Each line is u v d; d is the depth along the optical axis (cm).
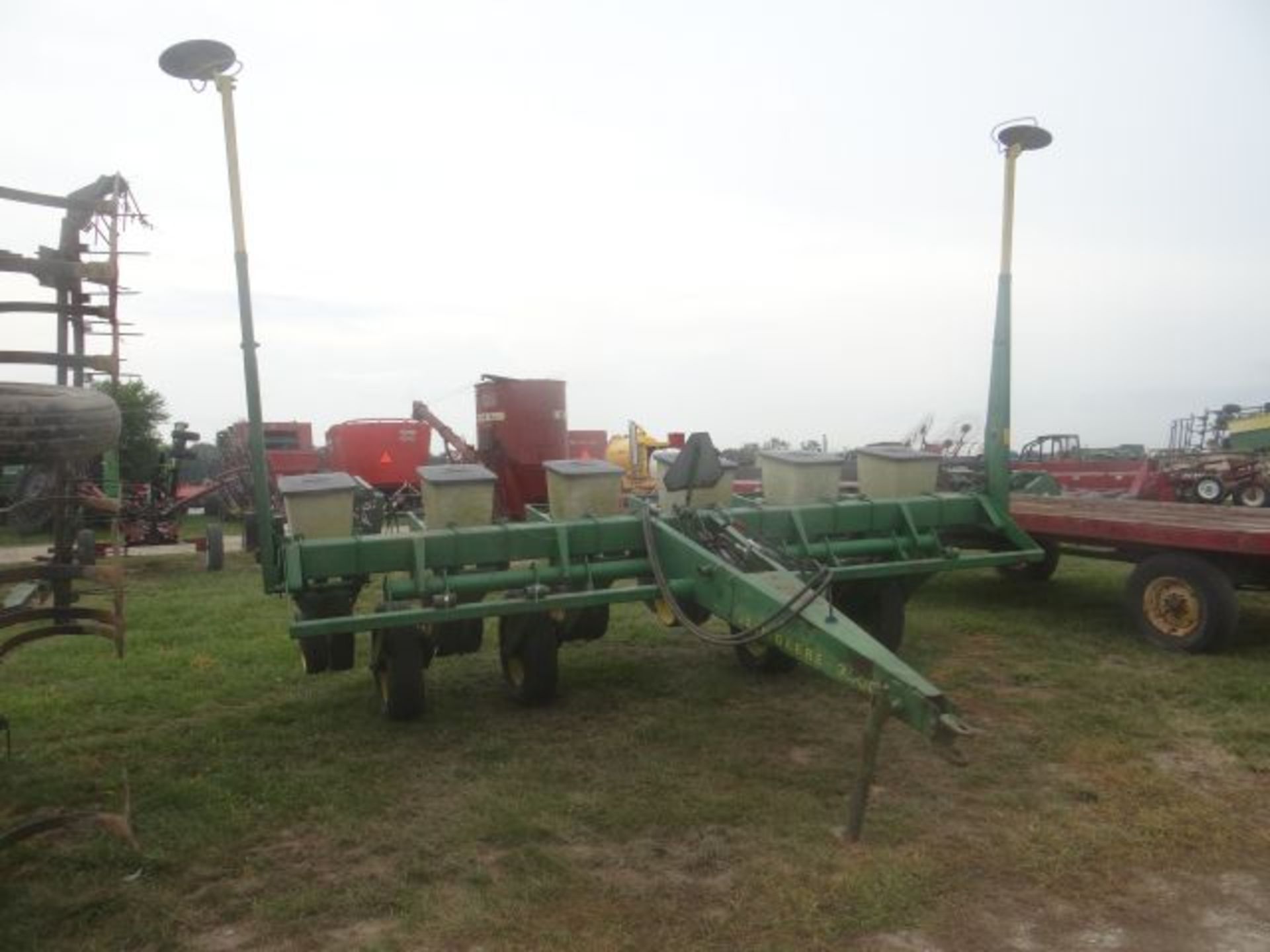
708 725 551
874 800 438
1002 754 495
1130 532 743
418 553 545
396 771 488
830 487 689
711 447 579
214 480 1958
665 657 716
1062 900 349
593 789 458
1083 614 852
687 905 348
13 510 391
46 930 335
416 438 2033
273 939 331
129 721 578
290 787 465
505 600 547
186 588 1123
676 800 441
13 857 387
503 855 390
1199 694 591
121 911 348
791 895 350
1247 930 329
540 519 665
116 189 461
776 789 454
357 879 372
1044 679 635
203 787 465
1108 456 2725
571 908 347
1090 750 498
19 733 554
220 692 639
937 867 371
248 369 535
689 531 580
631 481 1892
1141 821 411
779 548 589
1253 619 813
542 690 586
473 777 478
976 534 746
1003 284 700
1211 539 676
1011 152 690
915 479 711
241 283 534
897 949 318
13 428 333
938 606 898
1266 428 2475
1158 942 322
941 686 622
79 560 484
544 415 1268
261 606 968
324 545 535
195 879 372
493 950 320
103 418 365
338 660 593
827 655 420
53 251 443
